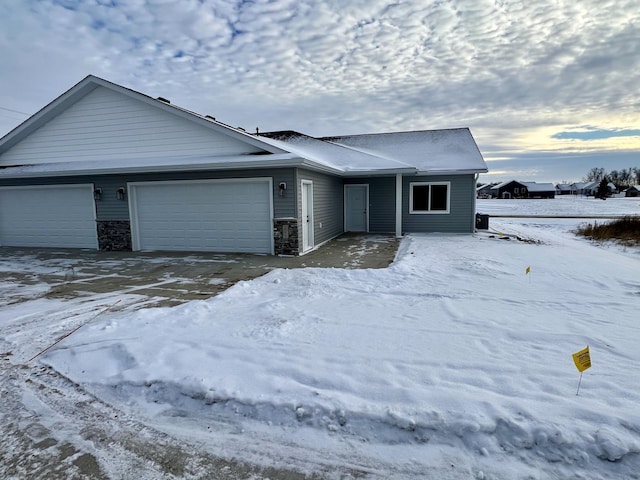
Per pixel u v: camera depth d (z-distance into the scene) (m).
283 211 9.73
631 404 2.65
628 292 5.90
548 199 63.06
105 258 9.78
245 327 4.32
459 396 2.79
